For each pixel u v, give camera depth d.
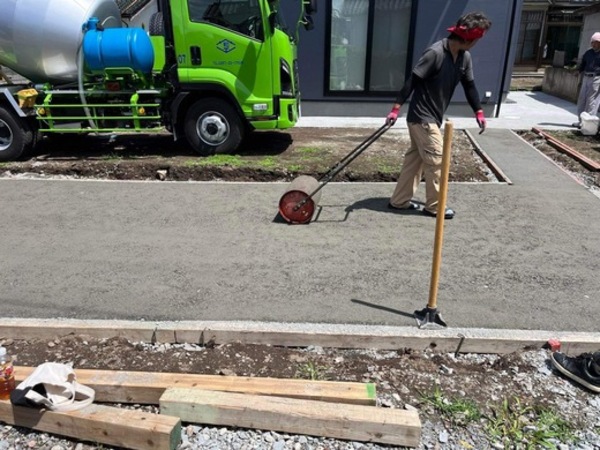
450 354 3.14
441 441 2.48
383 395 2.77
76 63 7.21
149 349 3.17
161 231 4.92
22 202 5.76
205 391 2.60
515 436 2.51
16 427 2.57
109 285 3.86
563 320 3.38
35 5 6.81
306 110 11.48
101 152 8.08
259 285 3.85
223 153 7.59
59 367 2.62
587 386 2.82
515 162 7.33
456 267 4.15
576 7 20.09
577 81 13.66
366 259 4.29
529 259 4.31
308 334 3.16
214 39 6.96
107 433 2.42
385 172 6.60
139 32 7.07
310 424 2.48
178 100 7.29
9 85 7.48
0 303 3.60
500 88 11.07
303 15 7.66
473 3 10.49
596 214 5.38
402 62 11.00
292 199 5.01
